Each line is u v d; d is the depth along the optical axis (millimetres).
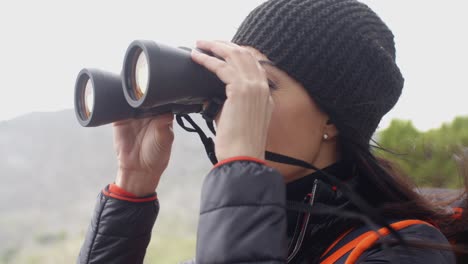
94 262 1297
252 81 953
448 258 1047
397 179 1172
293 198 1139
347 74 1113
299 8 1130
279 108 1096
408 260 956
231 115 932
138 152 1335
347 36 1125
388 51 1218
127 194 1328
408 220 1037
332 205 1085
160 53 924
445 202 1269
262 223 852
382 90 1178
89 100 1171
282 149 1100
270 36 1118
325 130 1140
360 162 1142
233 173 881
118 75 1171
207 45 1012
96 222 1322
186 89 961
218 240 847
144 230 1338
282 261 854
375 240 977
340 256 1006
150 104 930
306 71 1094
